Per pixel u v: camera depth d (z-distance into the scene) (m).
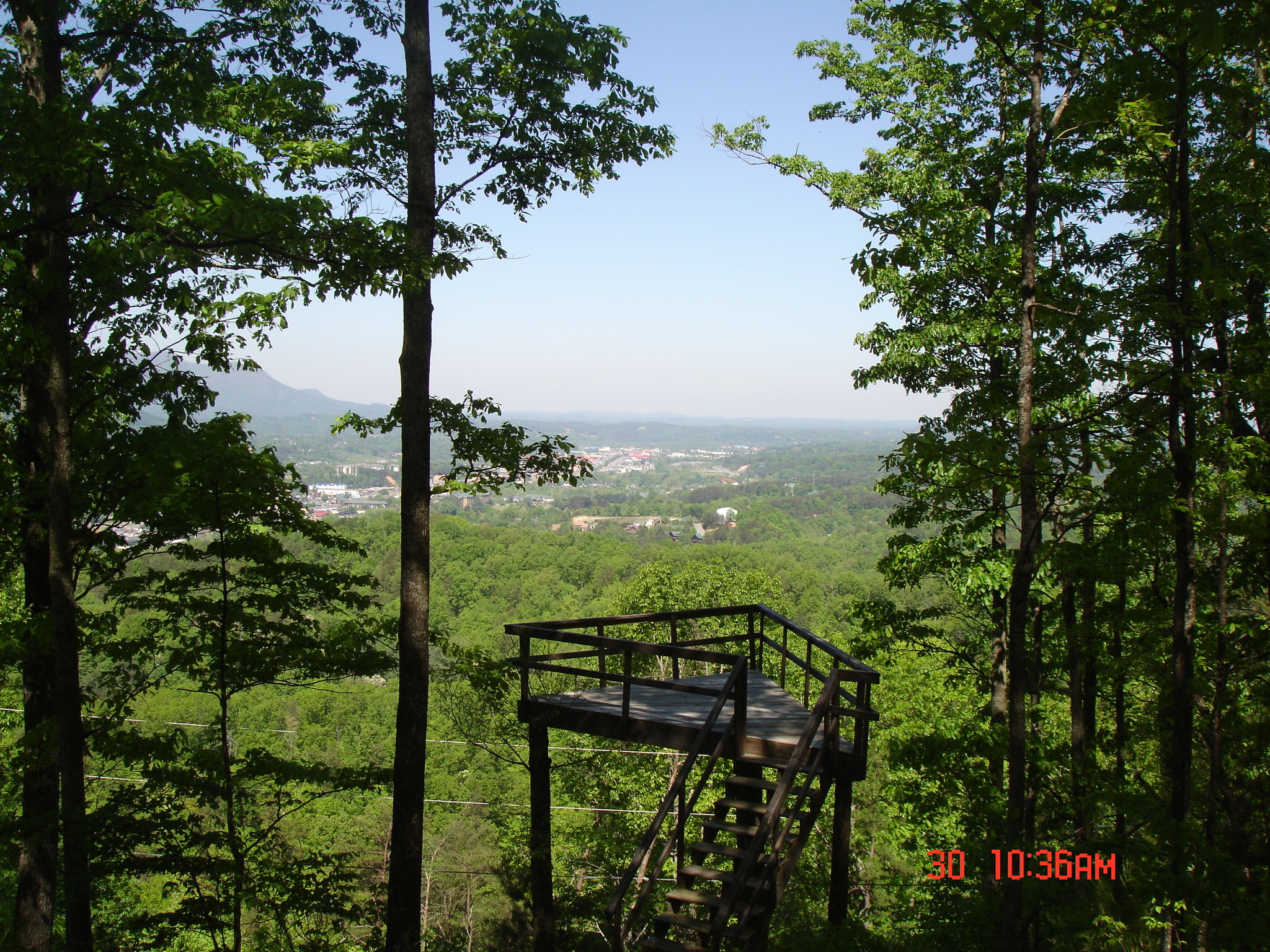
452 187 8.05
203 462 7.21
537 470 8.09
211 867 7.07
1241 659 7.83
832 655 6.59
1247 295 7.57
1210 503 7.12
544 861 7.77
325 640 8.28
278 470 7.98
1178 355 6.25
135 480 7.59
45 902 7.48
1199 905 5.50
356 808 23.27
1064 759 8.94
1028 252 6.05
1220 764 7.58
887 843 16.91
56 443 6.45
